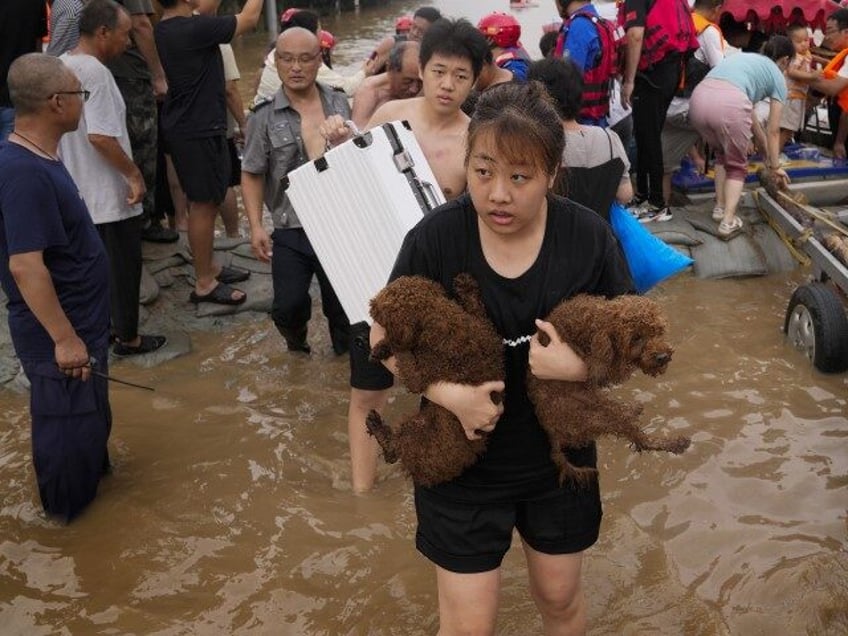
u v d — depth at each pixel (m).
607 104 7.01
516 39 6.68
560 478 2.51
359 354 4.05
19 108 3.84
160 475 4.49
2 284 3.95
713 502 4.16
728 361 5.60
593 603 3.51
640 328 2.24
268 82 7.38
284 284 5.38
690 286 6.88
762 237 7.27
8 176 3.71
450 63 3.96
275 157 5.24
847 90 8.27
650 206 7.57
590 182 4.21
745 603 3.51
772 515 4.06
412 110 4.18
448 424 2.49
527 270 2.46
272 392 5.34
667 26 7.03
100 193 5.21
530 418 2.55
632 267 4.25
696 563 3.75
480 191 2.31
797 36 8.84
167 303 6.38
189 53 5.80
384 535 3.99
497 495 2.59
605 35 6.79
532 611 3.50
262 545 3.94
